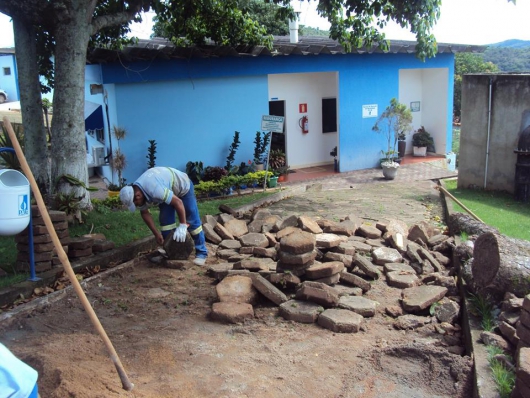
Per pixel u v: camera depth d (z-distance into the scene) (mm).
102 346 4984
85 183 9477
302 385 4344
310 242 6262
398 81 18609
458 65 29250
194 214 7402
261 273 6441
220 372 4523
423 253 7328
